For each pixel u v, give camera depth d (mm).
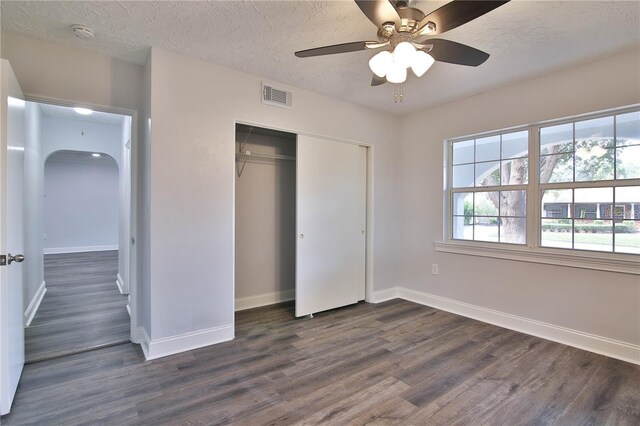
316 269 3607
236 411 1906
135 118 2844
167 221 2596
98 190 8453
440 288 3855
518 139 3273
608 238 2701
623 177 2637
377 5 1576
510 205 3324
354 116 3840
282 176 4129
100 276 5469
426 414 1890
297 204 3457
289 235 4203
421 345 2820
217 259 2854
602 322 2662
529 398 2049
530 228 3145
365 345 2816
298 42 2434
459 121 3662
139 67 2852
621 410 1930
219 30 2271
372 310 3779
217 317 2859
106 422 1803
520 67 2814
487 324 3332
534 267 3064
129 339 2920
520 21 2115
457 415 1883
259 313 3668
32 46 2398
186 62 2674
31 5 1972
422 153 4062
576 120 2881
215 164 2832
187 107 2680
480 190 3570
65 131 5676
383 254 4180
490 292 3391
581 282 2777
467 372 2363
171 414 1874
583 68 2754
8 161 1878
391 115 4238
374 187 4066
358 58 2693
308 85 3287
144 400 2006
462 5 1474
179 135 2643
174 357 2570
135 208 2895
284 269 4164
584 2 1917
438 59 2016
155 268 2547
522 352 2686
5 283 1820
